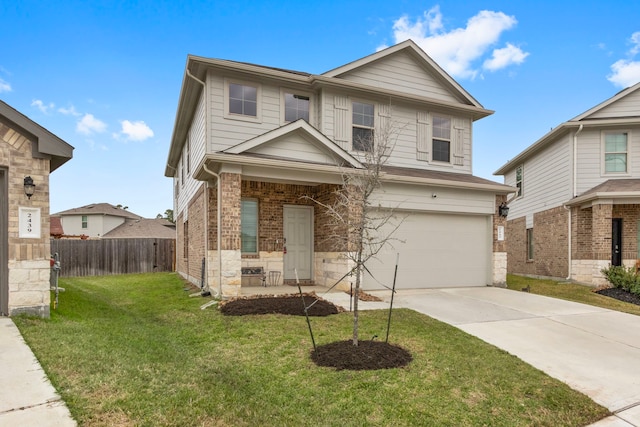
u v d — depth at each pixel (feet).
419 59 41.55
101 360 14.15
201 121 35.04
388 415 11.41
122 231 100.68
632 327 22.40
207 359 15.81
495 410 12.07
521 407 12.34
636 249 42.32
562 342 19.30
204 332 19.80
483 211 38.47
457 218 38.11
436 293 33.22
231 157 27.22
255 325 20.80
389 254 34.96
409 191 35.45
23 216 19.85
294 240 37.73
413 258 35.94
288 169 29.78
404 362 15.46
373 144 33.73
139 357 15.10
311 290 32.65
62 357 14.05
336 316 23.25
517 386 13.82
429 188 36.22
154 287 40.19
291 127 30.48
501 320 23.49
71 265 57.47
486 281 38.99
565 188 46.01
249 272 34.94
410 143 40.68
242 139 33.73
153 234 99.91
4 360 13.55
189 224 45.24
